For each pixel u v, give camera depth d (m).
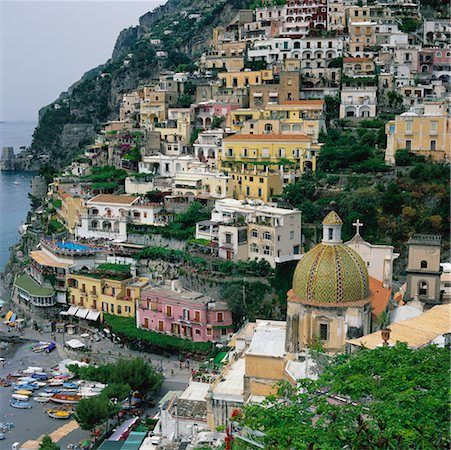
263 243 137.50
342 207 149.25
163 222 163.62
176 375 122.12
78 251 159.75
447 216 143.50
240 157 178.88
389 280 105.69
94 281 150.12
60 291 157.38
